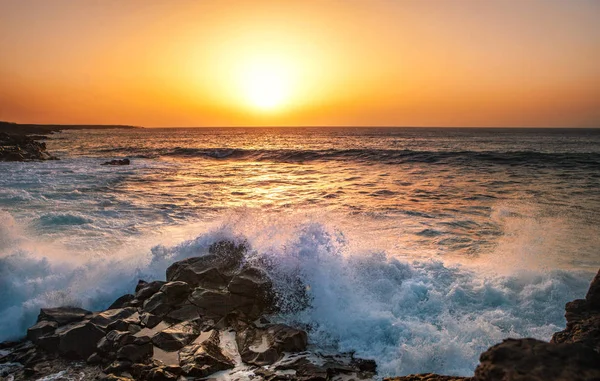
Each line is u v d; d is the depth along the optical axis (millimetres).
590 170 23266
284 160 34844
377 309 6824
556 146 54969
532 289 7074
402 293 7102
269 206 15227
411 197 16719
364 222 12477
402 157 31891
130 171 26812
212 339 6180
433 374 4664
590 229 11312
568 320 5129
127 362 5512
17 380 5301
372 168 27766
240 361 5688
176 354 5738
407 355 5555
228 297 7184
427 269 8078
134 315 6797
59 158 36594
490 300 6867
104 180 21984
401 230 11523
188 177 24281
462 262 8789
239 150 39938
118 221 12586
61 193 17297
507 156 29234
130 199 16484
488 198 16094
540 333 5926
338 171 26859
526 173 22812
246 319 6879
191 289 7473
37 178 21734
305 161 33594
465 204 15023
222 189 19625
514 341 3447
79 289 7766
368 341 6176
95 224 12070
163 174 25562
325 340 6340
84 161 33719
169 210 14422
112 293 7969
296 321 6871
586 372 2957
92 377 5344
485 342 5781
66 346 5848
